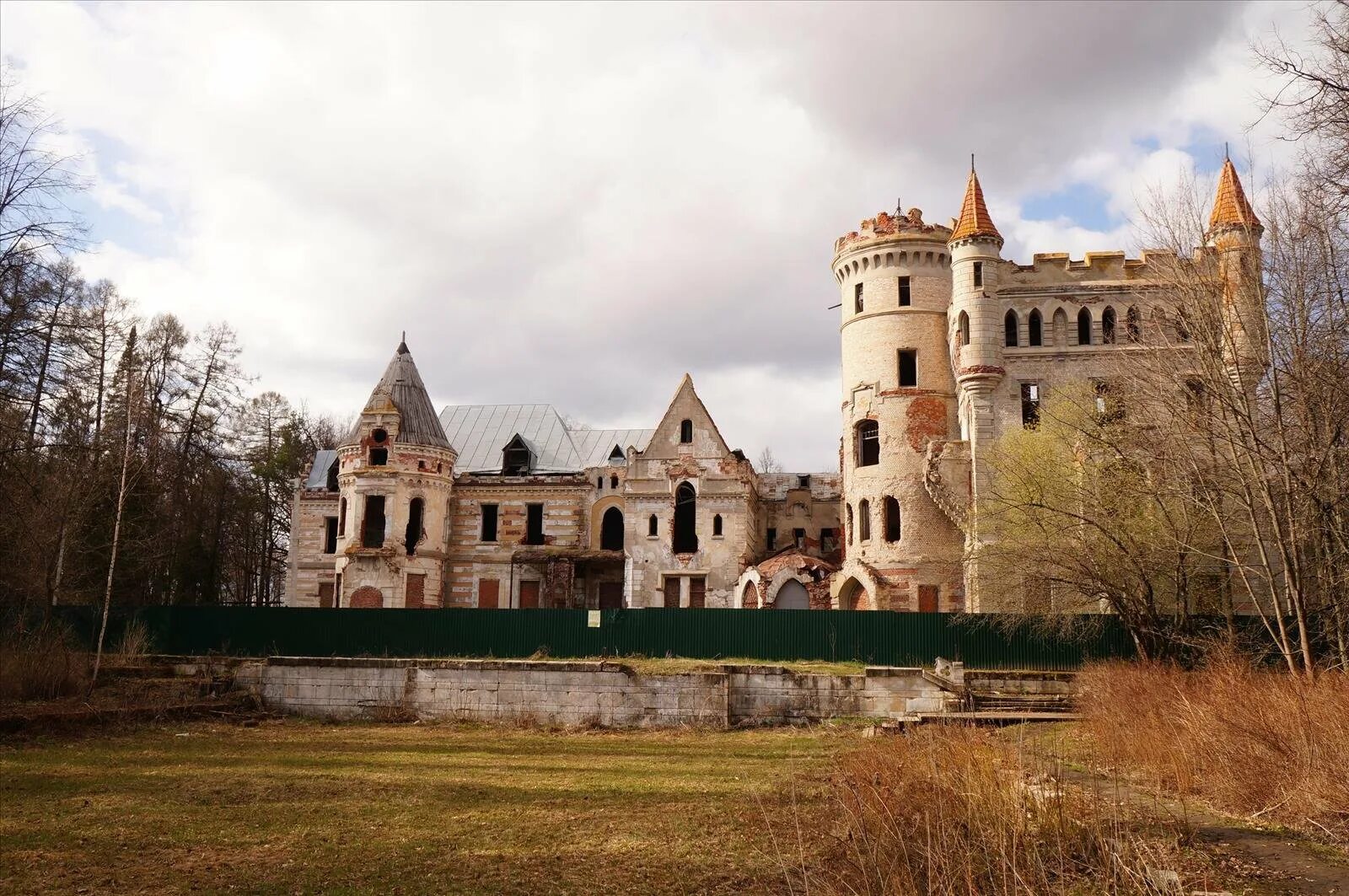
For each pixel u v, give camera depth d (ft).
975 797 45.96
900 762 54.34
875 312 187.73
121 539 177.47
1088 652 126.93
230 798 68.28
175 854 52.85
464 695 121.60
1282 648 97.09
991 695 115.65
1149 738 67.21
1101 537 117.70
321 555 222.48
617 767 84.28
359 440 205.98
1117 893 40.34
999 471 144.97
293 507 230.07
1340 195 62.34
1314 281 96.07
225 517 228.63
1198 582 129.18
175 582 207.62
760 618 133.80
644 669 119.96
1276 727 59.41
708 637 134.31
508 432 233.96
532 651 137.28
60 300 124.57
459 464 228.22
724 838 55.98
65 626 136.77
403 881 47.85
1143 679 85.87
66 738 97.91
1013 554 123.65
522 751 95.76
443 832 57.93
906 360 186.29
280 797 69.05
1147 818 52.75
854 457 187.01
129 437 146.41
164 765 83.35
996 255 165.37
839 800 51.65
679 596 200.54
